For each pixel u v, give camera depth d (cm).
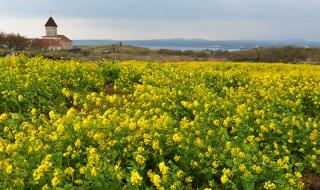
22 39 10000
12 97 1120
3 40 9662
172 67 2283
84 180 608
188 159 723
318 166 884
